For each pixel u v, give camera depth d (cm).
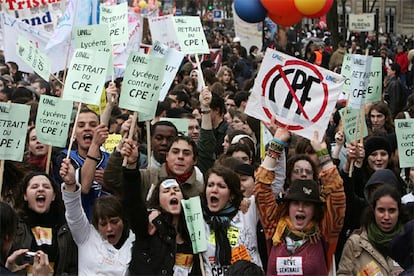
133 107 1054
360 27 3603
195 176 1051
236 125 1459
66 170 941
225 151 1278
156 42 1349
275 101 995
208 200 939
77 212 946
